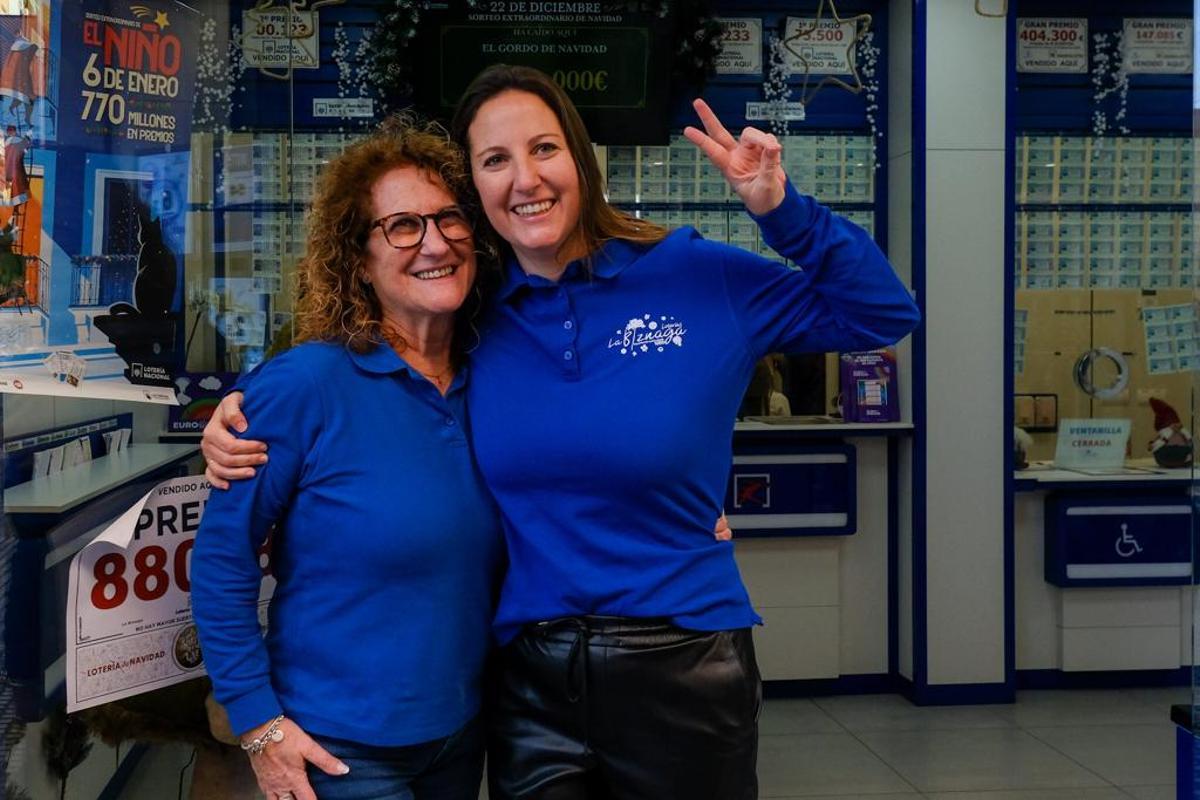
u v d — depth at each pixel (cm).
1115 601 458
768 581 453
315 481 153
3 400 172
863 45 463
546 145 154
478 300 168
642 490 152
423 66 433
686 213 462
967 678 443
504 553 168
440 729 158
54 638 176
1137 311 476
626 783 158
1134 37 470
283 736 153
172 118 199
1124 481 446
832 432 438
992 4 430
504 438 158
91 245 183
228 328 215
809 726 421
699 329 157
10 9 166
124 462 197
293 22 446
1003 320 438
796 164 465
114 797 200
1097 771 371
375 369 155
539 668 158
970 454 439
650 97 438
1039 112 470
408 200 156
